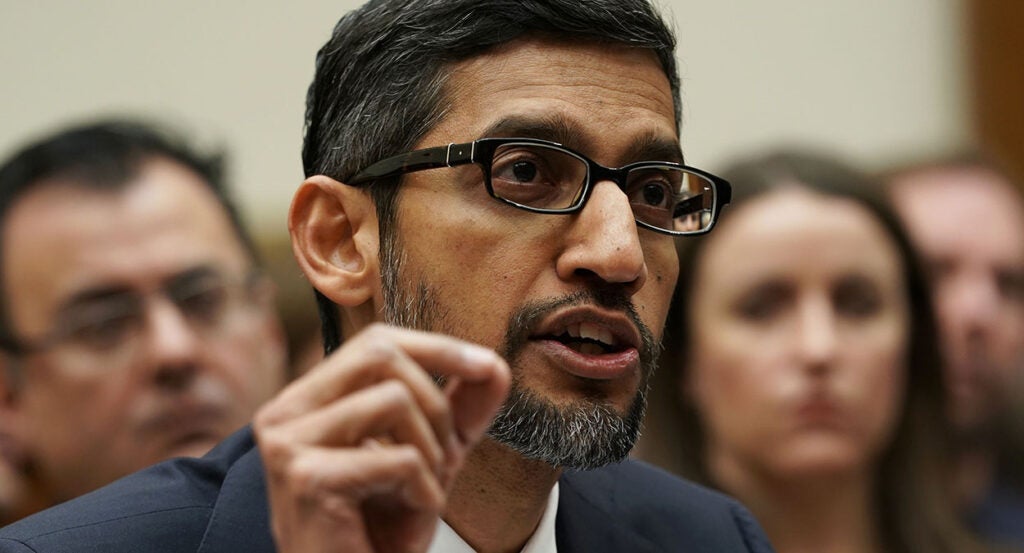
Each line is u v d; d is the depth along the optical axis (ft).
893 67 15.35
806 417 10.00
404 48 6.11
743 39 15.17
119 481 6.39
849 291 10.21
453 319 5.83
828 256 10.16
